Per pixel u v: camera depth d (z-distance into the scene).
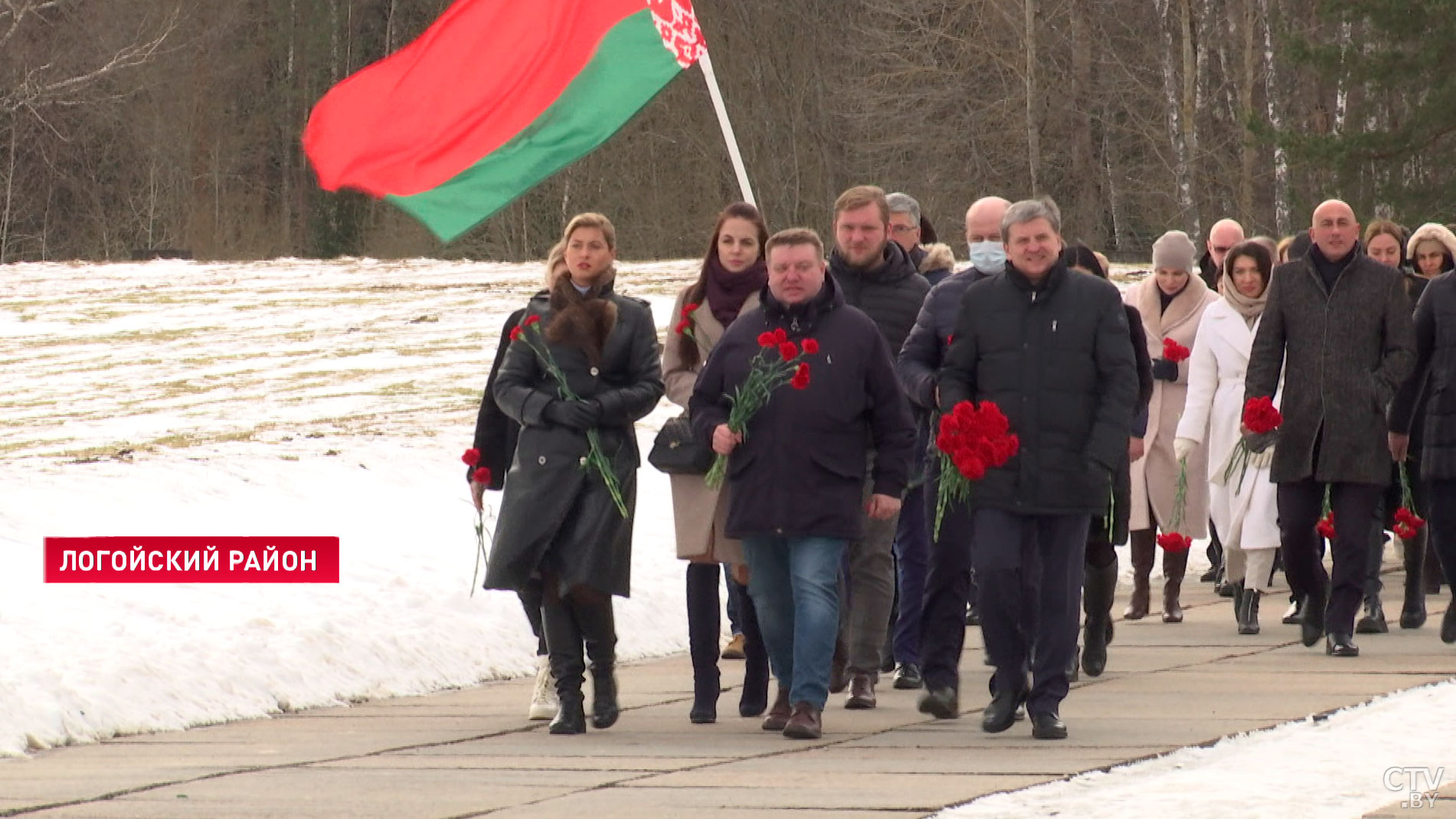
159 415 34.91
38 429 32.72
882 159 95.19
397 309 57.41
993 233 15.23
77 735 14.45
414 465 28.03
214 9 118.50
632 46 23.27
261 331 52.53
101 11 113.06
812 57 99.88
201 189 119.31
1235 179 88.56
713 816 10.91
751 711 15.50
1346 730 13.28
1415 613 19.88
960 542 14.76
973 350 14.02
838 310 14.06
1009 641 14.02
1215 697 15.41
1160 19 89.62
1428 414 18.30
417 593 19.98
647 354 14.78
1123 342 13.77
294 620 17.88
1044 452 13.64
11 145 116.31
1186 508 21.05
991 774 12.05
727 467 14.12
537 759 13.34
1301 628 19.02
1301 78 82.00
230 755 13.80
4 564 19.27
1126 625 20.91
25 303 60.00
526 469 14.54
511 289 62.75
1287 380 17.94
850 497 13.86
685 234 102.50
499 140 23.33
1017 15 87.94
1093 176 85.12
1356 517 17.77
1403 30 68.31
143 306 59.03
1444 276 18.53
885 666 17.81
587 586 14.39
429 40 23.19
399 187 23.52
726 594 22.23
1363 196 70.69
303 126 121.69
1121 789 11.32
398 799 11.81
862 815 10.77
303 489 25.59
